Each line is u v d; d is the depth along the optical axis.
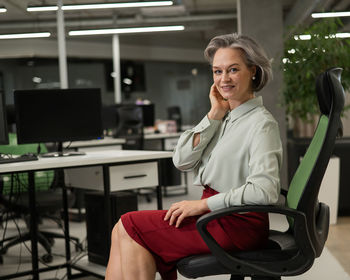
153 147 6.90
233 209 1.56
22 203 3.55
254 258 1.63
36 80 12.02
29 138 3.06
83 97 3.19
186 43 14.12
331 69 1.61
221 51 1.76
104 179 2.69
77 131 3.18
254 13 5.56
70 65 12.58
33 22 10.45
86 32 8.35
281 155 1.66
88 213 3.25
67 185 3.23
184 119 14.46
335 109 1.54
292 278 2.97
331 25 4.68
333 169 4.38
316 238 1.62
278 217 4.78
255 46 1.74
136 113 6.53
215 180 1.77
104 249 3.11
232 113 1.79
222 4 10.10
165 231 1.69
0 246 3.87
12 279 3.18
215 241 1.59
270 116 1.73
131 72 13.59
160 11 10.16
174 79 14.35
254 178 1.60
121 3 6.82
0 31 10.77
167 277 1.75
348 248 3.62
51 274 3.32
